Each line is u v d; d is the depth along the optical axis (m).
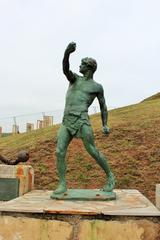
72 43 5.32
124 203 5.08
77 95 5.66
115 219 4.36
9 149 12.54
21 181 6.62
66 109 5.67
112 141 11.99
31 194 6.27
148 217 4.32
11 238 4.45
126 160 10.57
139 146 11.48
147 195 8.57
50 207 4.61
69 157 10.99
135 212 4.36
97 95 5.86
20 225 4.46
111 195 5.42
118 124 13.76
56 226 4.41
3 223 4.48
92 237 4.36
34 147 11.91
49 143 12.12
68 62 5.49
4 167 6.70
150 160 10.50
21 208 4.52
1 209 4.51
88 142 5.53
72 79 5.75
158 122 13.62
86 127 5.52
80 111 5.57
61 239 4.39
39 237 4.42
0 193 6.61
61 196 5.32
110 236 4.34
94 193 5.45
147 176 9.59
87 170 10.05
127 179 9.46
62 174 5.55
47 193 6.50
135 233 4.31
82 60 5.83
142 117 14.77
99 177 9.59
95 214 4.38
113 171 9.91
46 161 10.70
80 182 9.37
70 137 5.64
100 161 5.62
